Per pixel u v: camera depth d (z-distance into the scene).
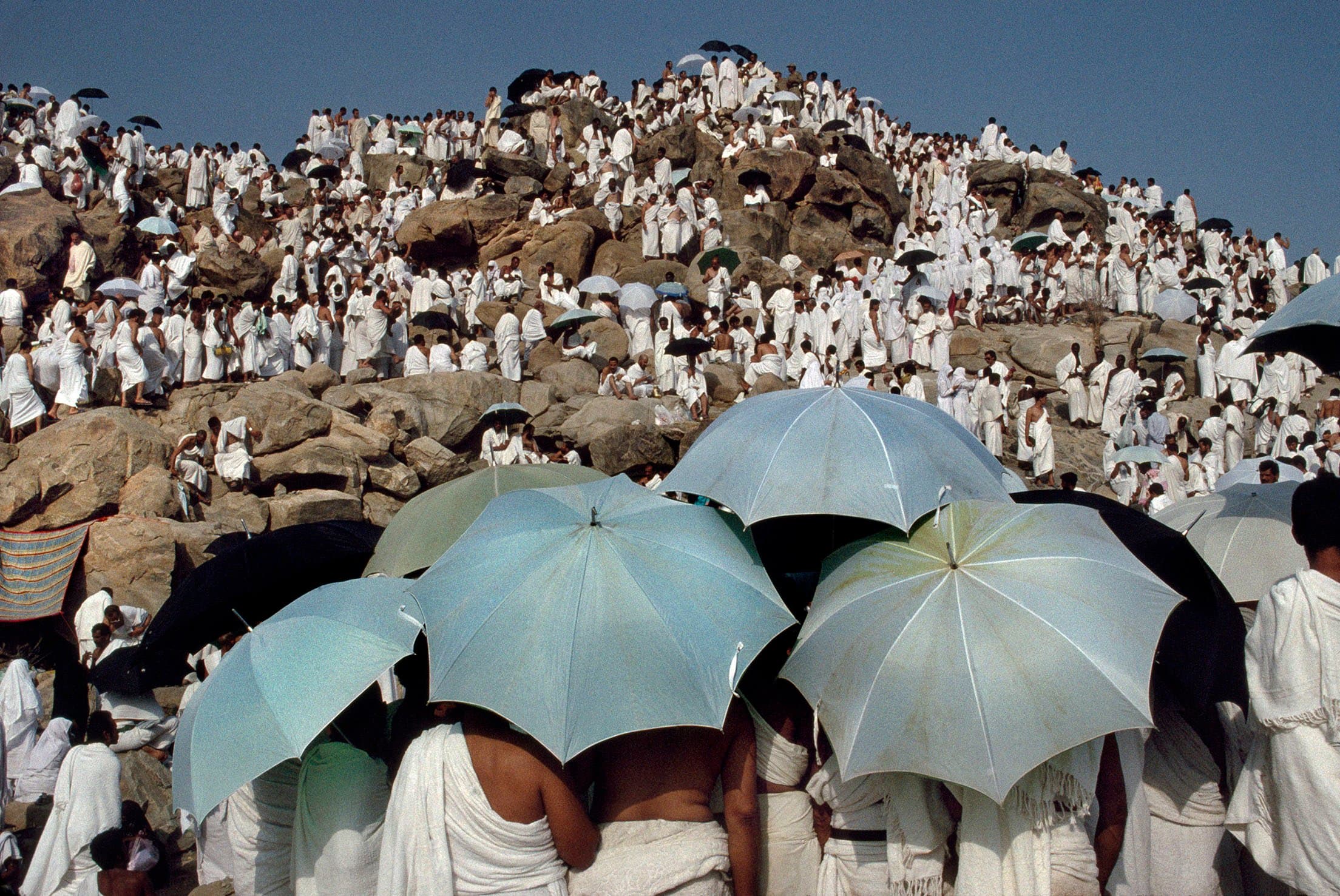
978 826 3.76
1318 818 3.73
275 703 4.03
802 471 3.93
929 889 3.88
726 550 3.97
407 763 3.89
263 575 5.91
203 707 4.17
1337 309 4.39
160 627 5.89
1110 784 3.99
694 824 3.83
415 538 5.44
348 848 4.23
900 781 3.89
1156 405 22.69
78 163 29.59
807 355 23.47
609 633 3.61
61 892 8.09
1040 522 3.97
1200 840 4.48
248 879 4.63
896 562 3.88
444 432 21.67
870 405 4.22
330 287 27.03
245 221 31.59
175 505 16.75
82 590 15.16
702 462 4.21
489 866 3.75
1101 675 3.50
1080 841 3.79
